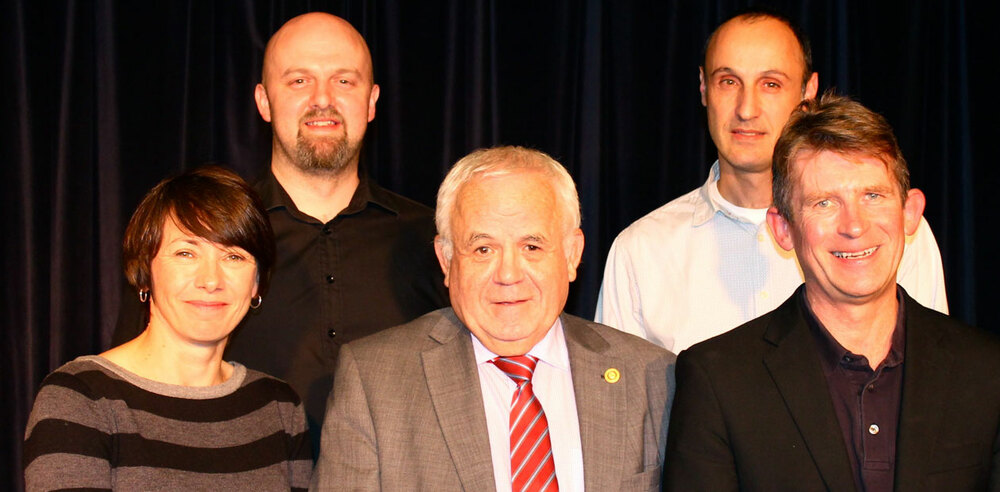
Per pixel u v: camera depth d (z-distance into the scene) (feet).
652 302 8.44
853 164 5.57
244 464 6.34
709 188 8.51
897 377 5.70
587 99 10.86
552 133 10.75
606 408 6.21
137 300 7.93
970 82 11.47
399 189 10.55
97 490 5.76
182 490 6.03
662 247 8.51
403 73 10.57
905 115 11.27
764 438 5.64
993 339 5.78
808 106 5.99
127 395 6.20
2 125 9.89
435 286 8.66
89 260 10.10
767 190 8.13
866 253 5.54
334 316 8.14
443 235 6.35
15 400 9.91
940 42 11.53
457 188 6.23
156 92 10.17
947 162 11.49
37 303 9.96
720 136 8.05
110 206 9.99
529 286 6.04
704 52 8.53
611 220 11.01
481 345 6.37
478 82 10.59
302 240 8.25
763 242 8.16
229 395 6.61
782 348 5.85
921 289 8.02
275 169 8.55
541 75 10.79
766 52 7.84
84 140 10.07
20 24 9.87
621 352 6.54
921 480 5.34
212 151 10.32
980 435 5.44
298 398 7.03
